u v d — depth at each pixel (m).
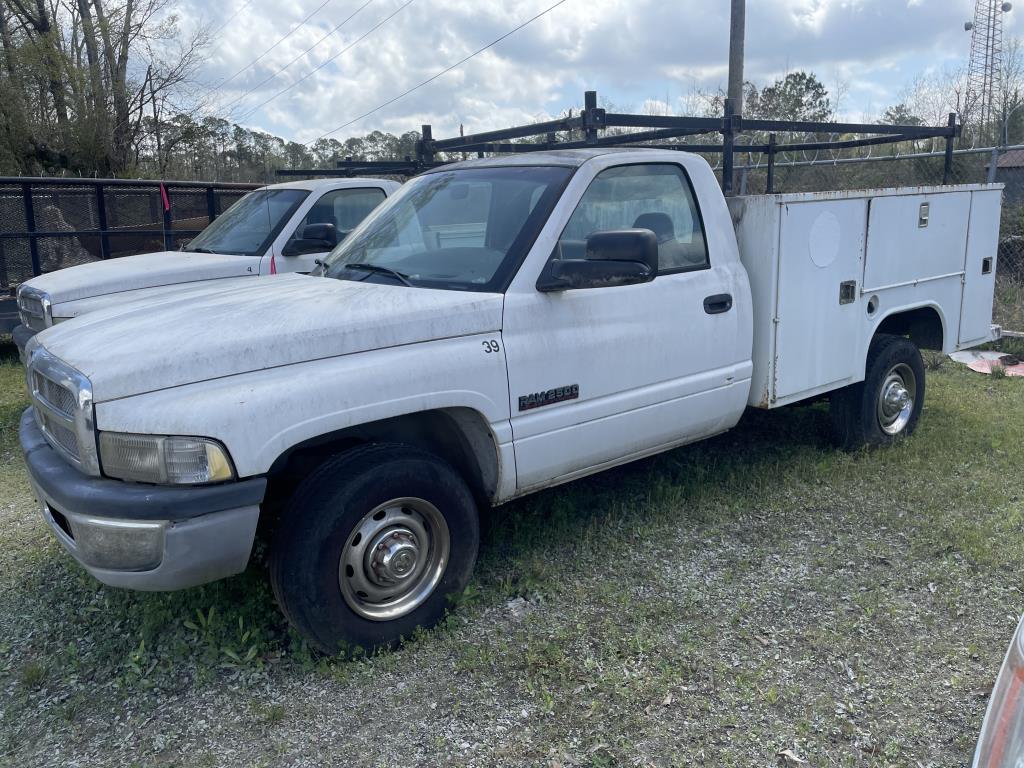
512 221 4.15
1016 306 10.16
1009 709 1.93
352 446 3.78
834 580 4.13
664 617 3.82
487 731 3.08
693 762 2.89
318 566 3.33
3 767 2.98
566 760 2.91
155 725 3.19
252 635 3.67
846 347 5.46
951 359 9.05
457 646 3.61
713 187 4.87
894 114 21.80
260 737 3.10
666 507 4.95
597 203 4.31
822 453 5.89
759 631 3.70
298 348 3.32
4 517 5.20
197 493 3.04
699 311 4.63
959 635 3.63
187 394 3.10
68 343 3.47
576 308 4.11
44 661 3.62
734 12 17.58
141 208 10.89
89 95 23.86
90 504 3.03
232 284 4.48
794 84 32.44
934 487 5.25
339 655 3.47
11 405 7.64
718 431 5.01
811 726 3.05
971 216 6.34
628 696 3.23
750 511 4.97
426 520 3.71
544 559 4.39
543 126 5.88
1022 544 4.43
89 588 4.20
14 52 22.91
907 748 2.94
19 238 9.81
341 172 9.22
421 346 3.62
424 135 8.09
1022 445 6.00
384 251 4.41
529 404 3.95
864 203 5.39
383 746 3.03
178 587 3.16
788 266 4.96
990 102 21.58
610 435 4.31
